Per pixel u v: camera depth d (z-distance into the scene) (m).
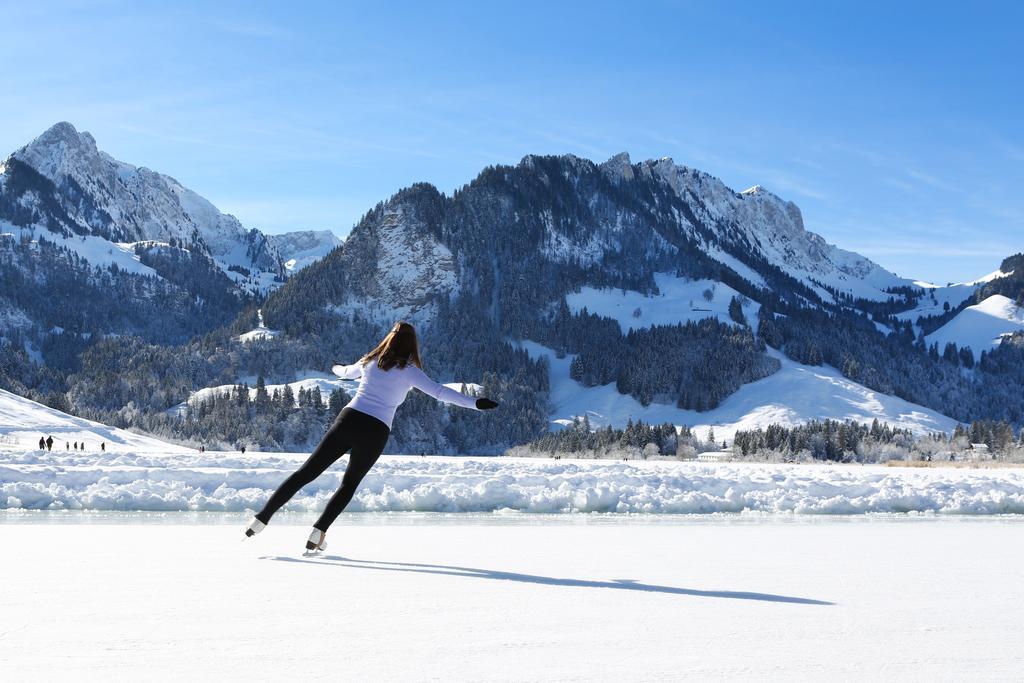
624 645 3.10
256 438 150.12
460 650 2.98
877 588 4.67
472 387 175.25
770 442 139.88
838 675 2.70
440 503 13.13
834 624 3.57
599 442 142.38
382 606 3.82
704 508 14.05
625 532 8.47
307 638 3.14
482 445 161.25
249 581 4.48
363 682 2.54
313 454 5.69
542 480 15.36
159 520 10.10
